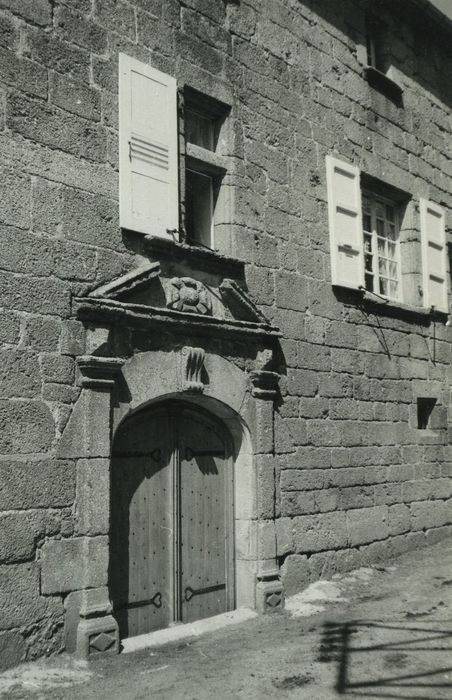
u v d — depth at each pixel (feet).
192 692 16.24
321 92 29.25
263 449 23.95
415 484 30.94
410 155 33.91
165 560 21.67
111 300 19.93
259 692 16.15
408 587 25.26
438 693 15.74
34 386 18.35
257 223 25.45
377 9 33.01
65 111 20.07
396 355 31.07
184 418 22.86
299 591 24.67
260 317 24.39
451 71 37.73
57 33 20.20
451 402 34.04
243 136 25.50
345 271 28.53
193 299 22.09
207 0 25.00
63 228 19.56
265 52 27.04
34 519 17.92
